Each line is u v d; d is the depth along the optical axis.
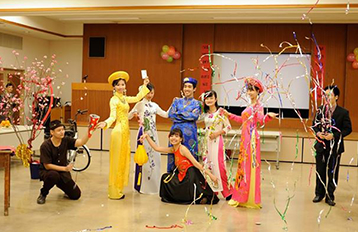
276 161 8.07
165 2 6.84
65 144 4.91
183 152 4.91
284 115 10.14
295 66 10.07
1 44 11.02
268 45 10.24
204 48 10.55
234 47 10.41
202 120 5.21
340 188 6.11
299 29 10.11
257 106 4.81
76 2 7.14
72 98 9.75
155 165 5.46
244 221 4.32
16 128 7.11
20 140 6.83
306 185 6.25
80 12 7.25
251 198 4.81
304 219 4.45
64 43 13.00
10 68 11.36
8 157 4.29
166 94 10.73
